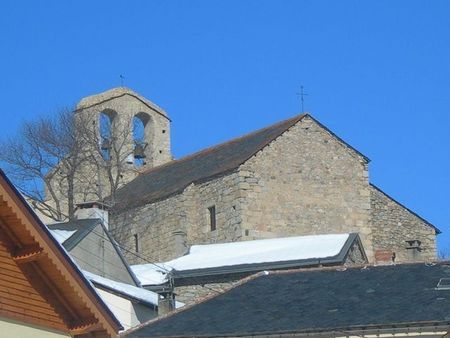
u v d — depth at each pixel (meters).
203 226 64.31
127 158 79.81
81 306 22.03
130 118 80.50
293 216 63.72
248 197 62.53
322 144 65.44
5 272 20.98
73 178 71.75
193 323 34.91
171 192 65.31
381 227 67.38
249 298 36.12
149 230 66.50
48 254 21.38
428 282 35.31
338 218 65.06
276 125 66.94
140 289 44.12
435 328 32.28
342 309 34.34
